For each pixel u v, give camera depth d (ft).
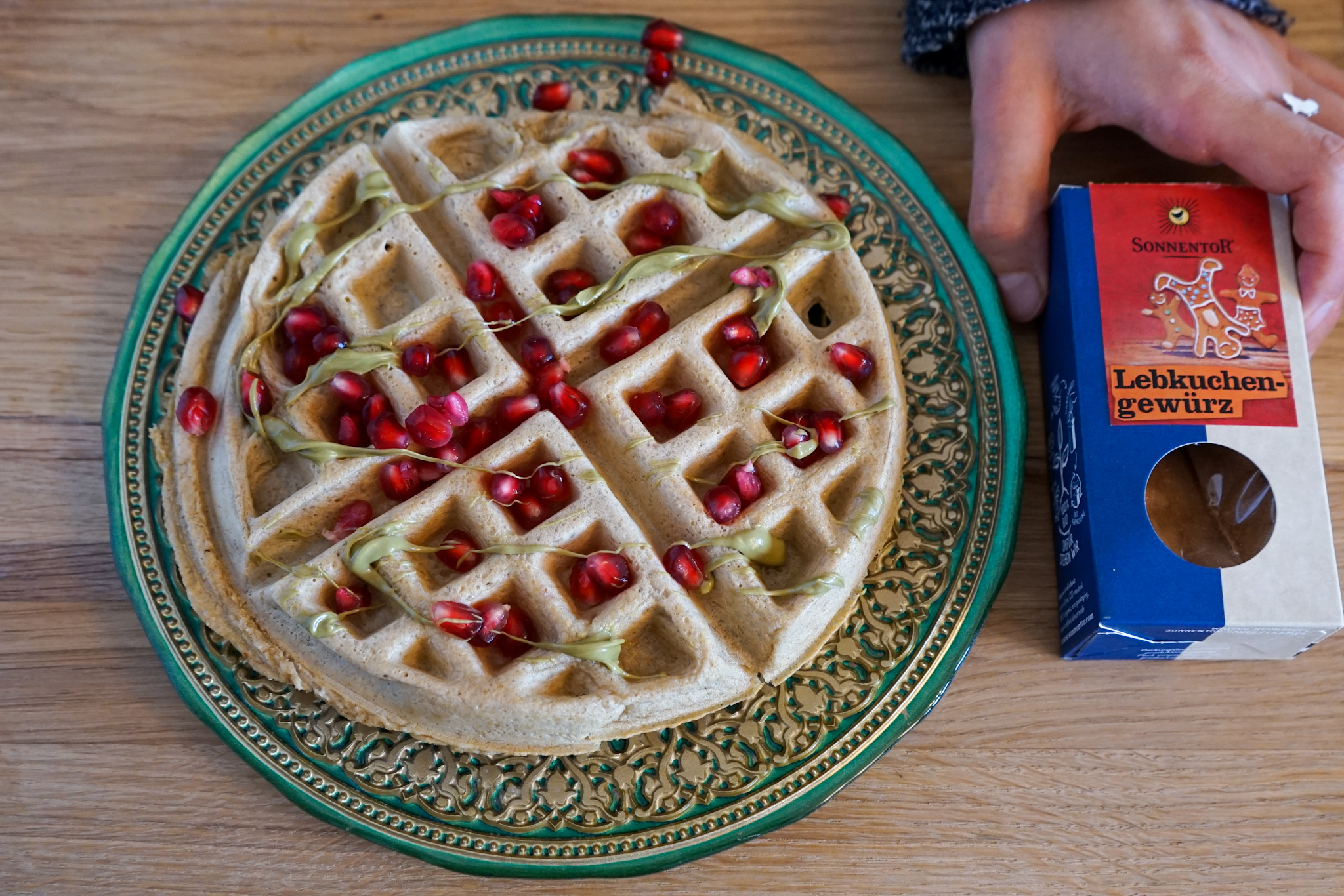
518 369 1.37
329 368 1.36
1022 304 1.50
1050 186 1.55
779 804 1.36
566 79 1.54
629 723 1.35
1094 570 1.34
